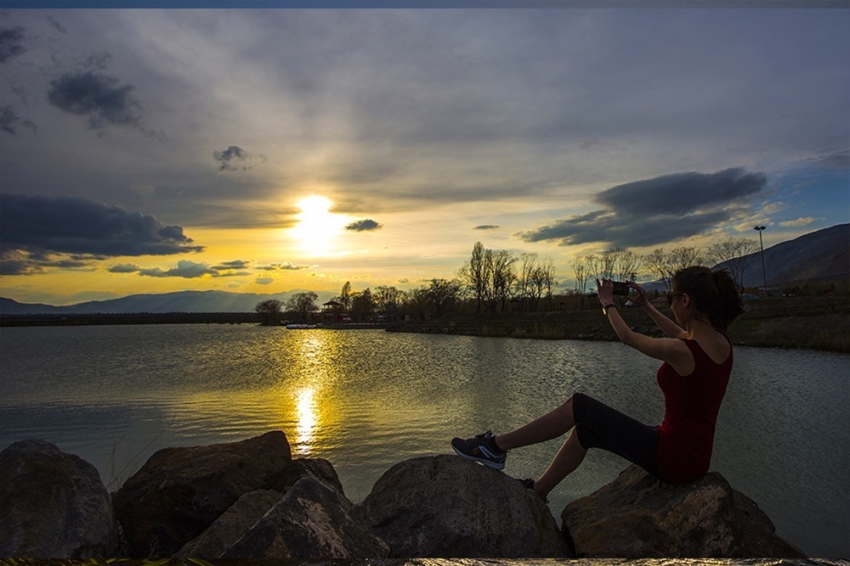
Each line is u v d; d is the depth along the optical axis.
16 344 76.44
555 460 3.91
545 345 54.31
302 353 53.50
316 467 5.01
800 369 29.03
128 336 107.75
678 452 3.31
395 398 22.52
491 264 107.31
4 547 2.74
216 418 18.14
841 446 13.16
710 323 3.25
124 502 4.24
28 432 16.47
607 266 106.06
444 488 3.61
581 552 3.23
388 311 171.75
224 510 4.18
